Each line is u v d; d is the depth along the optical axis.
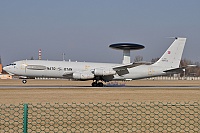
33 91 105.69
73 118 42.72
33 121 40.34
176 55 140.50
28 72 132.38
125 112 47.09
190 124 39.00
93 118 42.72
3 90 109.62
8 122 39.75
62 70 132.75
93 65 136.00
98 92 103.56
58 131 35.53
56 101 71.75
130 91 109.69
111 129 36.72
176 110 47.16
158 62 140.50
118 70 136.12
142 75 138.75
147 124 39.38
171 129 36.75
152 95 92.44
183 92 105.88
